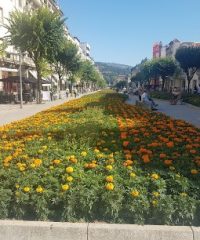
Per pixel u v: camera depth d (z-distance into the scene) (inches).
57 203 190.7
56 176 216.2
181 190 198.5
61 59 2506.2
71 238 174.2
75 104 904.3
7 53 1683.1
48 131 394.6
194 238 170.6
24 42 1520.7
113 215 186.9
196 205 186.1
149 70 3336.6
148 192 195.9
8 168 234.7
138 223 183.3
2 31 1720.0
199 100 1210.6
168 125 434.6
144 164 249.0
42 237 175.8
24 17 1519.4
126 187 200.5
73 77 2898.6
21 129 426.3
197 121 747.4
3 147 304.8
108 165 232.7
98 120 491.8
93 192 190.2
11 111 1091.3
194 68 2089.1
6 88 1833.2
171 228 173.3
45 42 1531.7
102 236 172.9
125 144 310.0
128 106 791.1
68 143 315.9
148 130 396.2
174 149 295.7
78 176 209.5
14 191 198.7
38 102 1603.1
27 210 193.3
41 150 279.1
